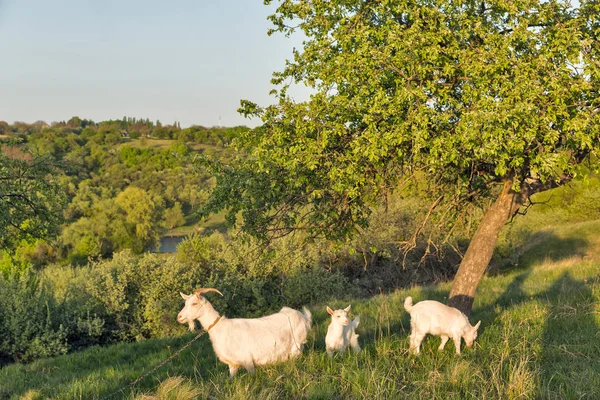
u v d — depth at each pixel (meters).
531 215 40.47
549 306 10.88
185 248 26.61
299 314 8.12
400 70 7.99
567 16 8.24
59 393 7.68
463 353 7.84
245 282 23.69
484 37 8.06
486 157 8.44
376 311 12.35
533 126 7.14
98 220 70.69
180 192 95.62
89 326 20.72
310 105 8.43
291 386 6.63
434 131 8.10
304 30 9.46
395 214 23.78
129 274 24.22
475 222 11.83
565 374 6.84
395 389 6.37
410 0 8.11
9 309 19.42
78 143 161.38
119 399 7.08
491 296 14.21
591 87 7.32
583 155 9.02
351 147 8.32
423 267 26.81
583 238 34.56
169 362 9.02
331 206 9.38
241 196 9.09
